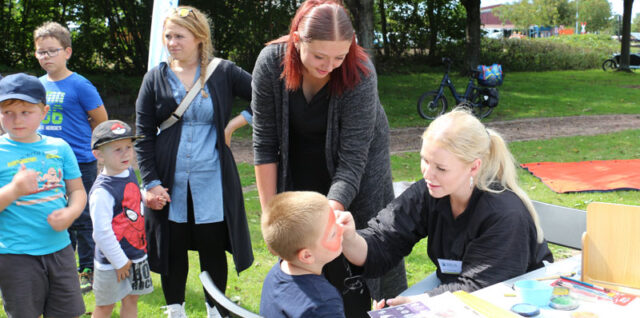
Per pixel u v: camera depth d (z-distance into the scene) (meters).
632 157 8.27
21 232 2.69
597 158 8.24
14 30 14.19
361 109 2.52
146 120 3.15
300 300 1.84
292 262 1.91
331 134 2.58
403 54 25.42
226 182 3.20
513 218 2.13
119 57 15.25
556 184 6.62
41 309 2.79
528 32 65.62
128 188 3.00
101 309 3.03
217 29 14.75
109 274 2.95
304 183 2.80
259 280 4.18
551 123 12.04
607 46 35.94
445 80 12.47
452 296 1.94
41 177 2.75
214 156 3.16
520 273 2.14
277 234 1.86
